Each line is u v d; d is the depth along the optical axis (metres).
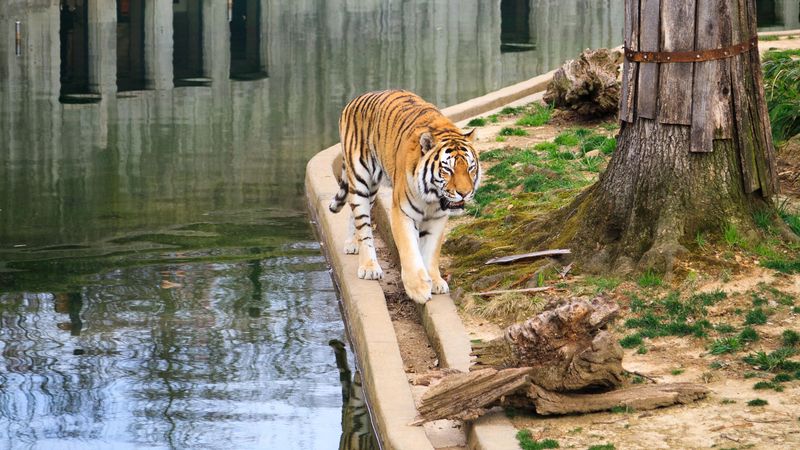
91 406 9.60
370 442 8.89
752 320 9.06
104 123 21.19
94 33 31.73
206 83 25.16
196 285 12.63
